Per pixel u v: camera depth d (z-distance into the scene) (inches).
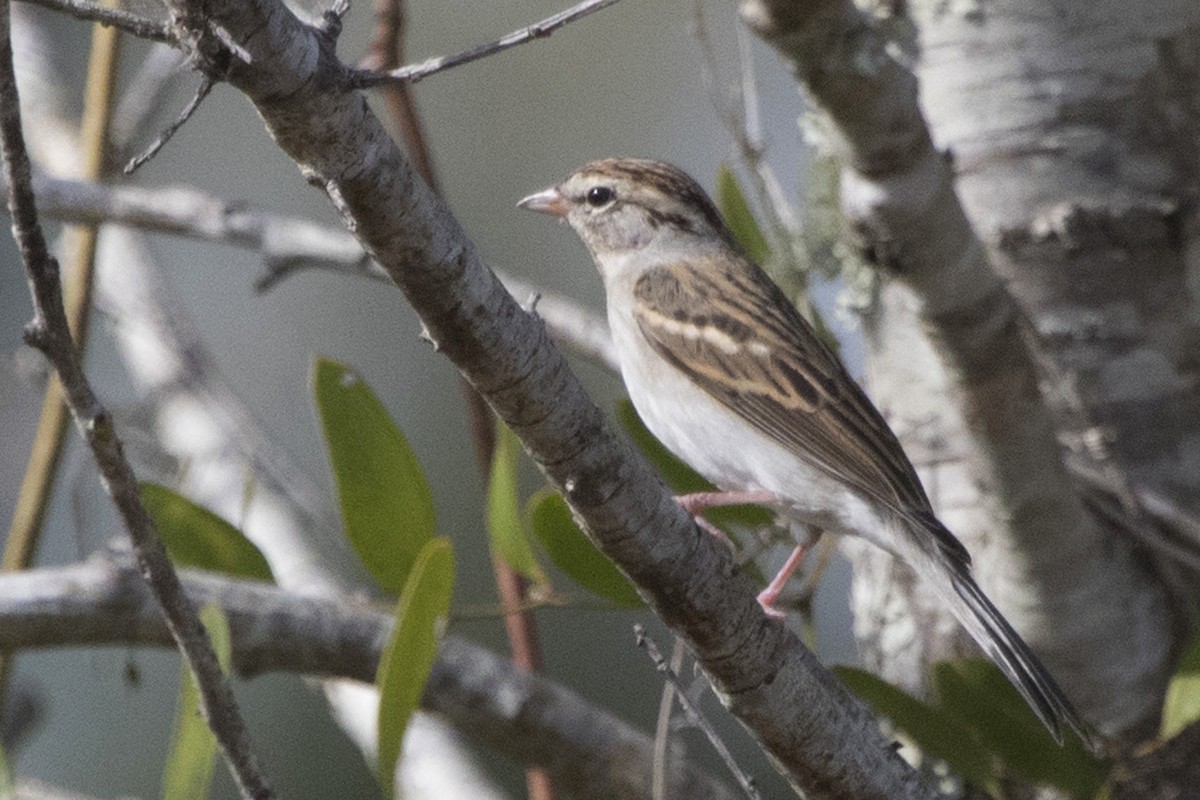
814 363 386.3
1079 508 370.3
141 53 641.0
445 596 302.0
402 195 230.1
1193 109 398.3
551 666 573.0
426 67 222.8
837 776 295.6
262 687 569.3
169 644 348.8
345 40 635.5
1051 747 373.1
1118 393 392.2
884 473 367.6
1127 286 393.7
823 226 422.6
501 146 665.0
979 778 370.0
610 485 261.1
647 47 667.4
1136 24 397.7
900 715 369.1
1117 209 393.1
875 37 322.7
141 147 642.8
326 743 566.3
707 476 393.7
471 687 367.6
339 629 350.6
